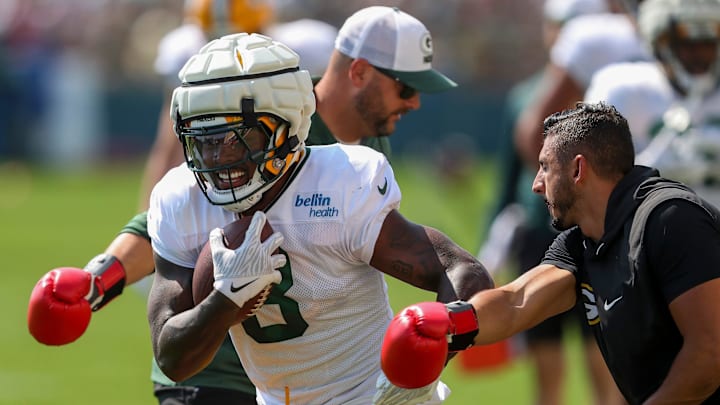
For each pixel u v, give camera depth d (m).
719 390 12.30
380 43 15.52
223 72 12.09
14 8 75.69
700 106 17.58
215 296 11.78
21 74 72.69
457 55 74.69
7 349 32.00
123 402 26.05
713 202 17.53
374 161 12.63
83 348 32.34
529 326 12.80
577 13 24.17
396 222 12.54
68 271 13.59
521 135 22.62
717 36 17.28
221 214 12.67
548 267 13.03
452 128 71.75
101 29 77.81
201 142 12.16
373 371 13.13
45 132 73.31
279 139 12.25
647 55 21.09
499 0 75.69
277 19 25.00
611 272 12.38
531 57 74.88
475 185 61.12
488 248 23.72
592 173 12.41
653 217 11.98
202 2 20.55
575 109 12.70
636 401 12.57
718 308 11.76
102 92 74.38
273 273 11.88
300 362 13.09
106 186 68.69
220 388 15.35
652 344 12.20
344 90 15.75
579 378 29.73
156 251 12.89
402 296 36.50
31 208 60.31
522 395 27.58
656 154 17.72
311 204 12.44
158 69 20.56
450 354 12.34
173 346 12.10
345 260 12.58
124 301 40.34
